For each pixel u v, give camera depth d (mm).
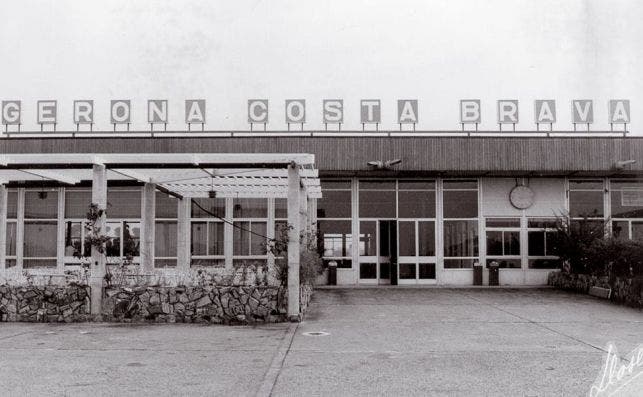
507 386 7902
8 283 14195
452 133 24797
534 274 24109
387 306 16875
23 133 23359
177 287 13711
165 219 24047
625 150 22844
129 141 22391
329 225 24141
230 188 19172
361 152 22641
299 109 23578
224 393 7562
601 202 24266
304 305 15258
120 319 13688
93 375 8445
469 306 16891
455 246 24219
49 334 11914
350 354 9953
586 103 23656
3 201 18188
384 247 24266
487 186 24312
